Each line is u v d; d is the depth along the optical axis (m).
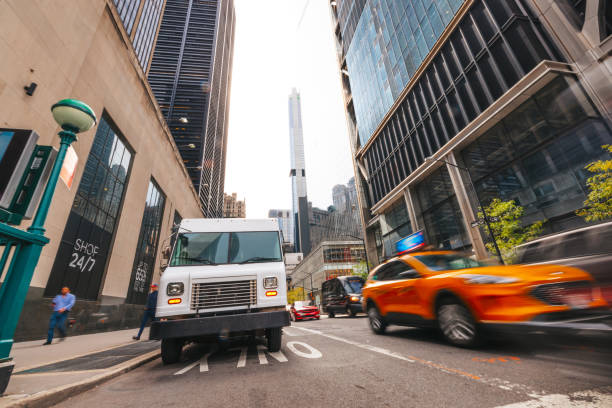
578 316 3.22
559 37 16.62
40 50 11.98
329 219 72.88
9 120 10.53
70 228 14.52
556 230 15.52
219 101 96.06
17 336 10.72
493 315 3.95
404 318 5.96
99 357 5.99
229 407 2.77
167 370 4.73
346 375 3.62
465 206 21.45
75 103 4.05
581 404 2.21
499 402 2.41
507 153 18.80
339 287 19.78
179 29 90.94
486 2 21.02
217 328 4.72
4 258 3.20
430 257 6.10
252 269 5.57
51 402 3.11
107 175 18.23
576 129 14.61
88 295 16.25
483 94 21.05
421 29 28.28
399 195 31.55
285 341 7.15
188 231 6.21
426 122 27.62
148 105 24.66
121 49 19.42
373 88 39.97
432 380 3.16
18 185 3.45
